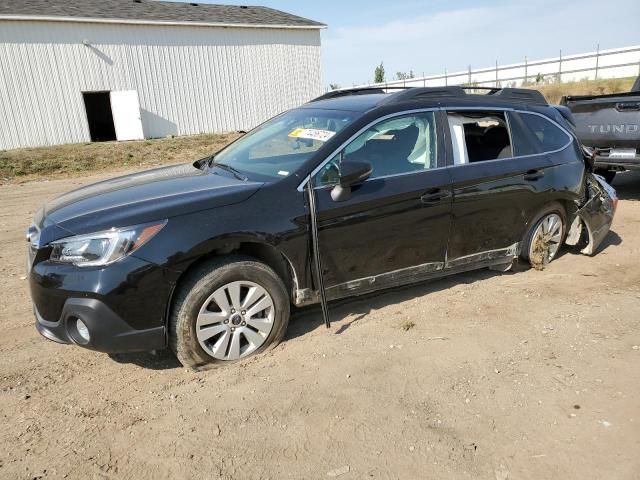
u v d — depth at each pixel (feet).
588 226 18.04
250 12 93.86
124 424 9.64
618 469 8.41
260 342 11.87
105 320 10.15
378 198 12.76
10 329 13.61
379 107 13.55
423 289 15.80
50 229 10.66
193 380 11.03
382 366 11.45
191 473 8.39
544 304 14.64
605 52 116.26
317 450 8.87
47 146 69.10
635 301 14.82
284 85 91.30
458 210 14.19
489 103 15.57
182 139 72.74
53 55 71.00
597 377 10.98
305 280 12.28
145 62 77.92
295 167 12.32
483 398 10.28
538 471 8.39
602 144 26.50
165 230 10.50
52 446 9.07
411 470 8.40
